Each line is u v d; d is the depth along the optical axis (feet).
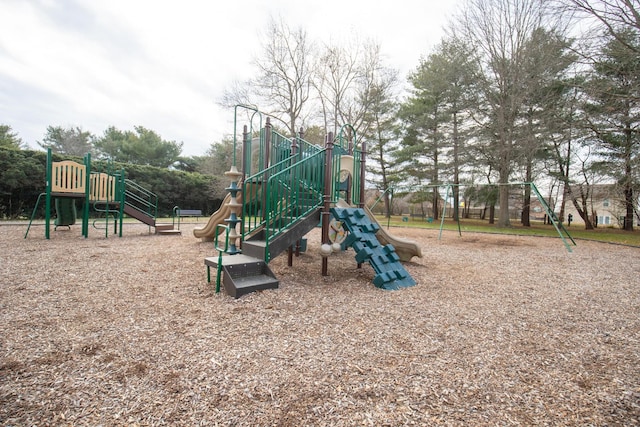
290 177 14.34
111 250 19.85
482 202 68.90
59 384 5.68
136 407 5.12
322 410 5.18
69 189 25.26
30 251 18.42
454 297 12.07
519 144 47.19
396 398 5.57
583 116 40.19
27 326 8.15
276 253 12.94
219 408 5.16
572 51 35.63
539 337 8.52
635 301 12.09
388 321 9.32
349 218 14.79
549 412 5.34
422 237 35.73
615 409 5.47
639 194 40.11
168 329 8.28
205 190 74.49
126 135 116.26
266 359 6.82
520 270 17.95
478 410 5.32
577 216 102.27
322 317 9.47
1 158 42.11
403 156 75.10
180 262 16.44
